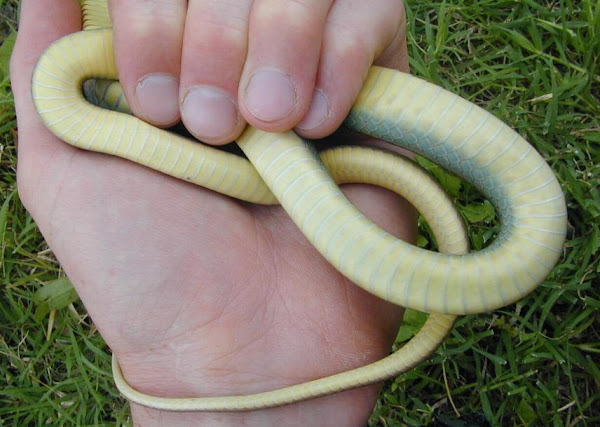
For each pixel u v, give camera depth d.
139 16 0.22
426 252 0.20
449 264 0.20
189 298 0.24
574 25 0.34
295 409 0.25
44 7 0.25
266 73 0.21
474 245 0.32
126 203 0.24
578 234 0.32
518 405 0.31
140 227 0.24
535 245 0.20
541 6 0.35
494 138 0.21
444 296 0.20
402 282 0.20
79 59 0.23
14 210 0.34
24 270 0.34
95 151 0.23
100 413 0.33
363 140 0.25
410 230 0.26
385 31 0.22
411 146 0.22
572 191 0.32
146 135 0.23
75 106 0.23
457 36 0.35
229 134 0.22
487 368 0.32
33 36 0.25
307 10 0.21
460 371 0.32
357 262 0.21
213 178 0.24
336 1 0.21
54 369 0.34
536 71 0.34
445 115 0.21
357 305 0.26
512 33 0.35
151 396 0.24
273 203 0.25
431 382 0.33
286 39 0.21
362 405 0.25
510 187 0.21
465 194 0.33
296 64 0.21
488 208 0.32
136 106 0.22
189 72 0.21
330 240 0.21
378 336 0.26
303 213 0.21
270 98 0.21
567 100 0.34
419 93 0.21
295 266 0.26
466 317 0.32
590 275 0.31
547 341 0.31
